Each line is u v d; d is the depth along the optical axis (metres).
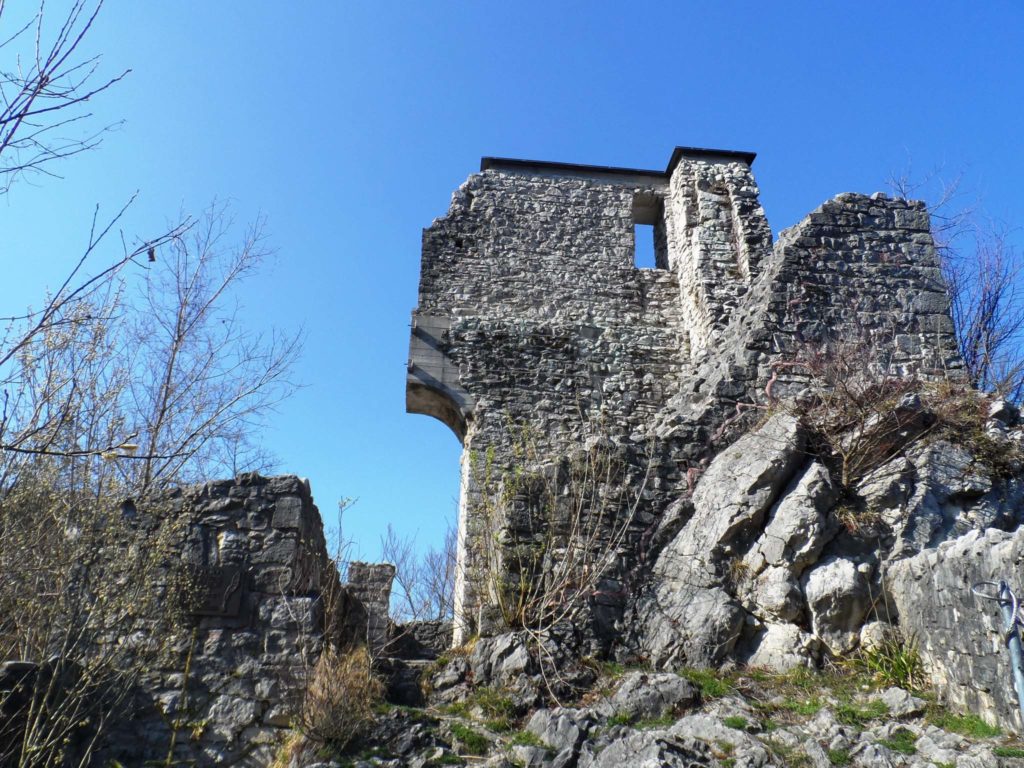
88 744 6.19
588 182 14.42
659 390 12.52
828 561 7.13
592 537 7.79
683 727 5.79
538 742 5.96
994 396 8.54
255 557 7.11
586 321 13.11
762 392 9.16
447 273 13.22
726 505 7.73
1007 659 5.15
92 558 6.88
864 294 10.02
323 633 6.93
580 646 7.15
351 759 5.80
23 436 5.57
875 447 7.87
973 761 4.79
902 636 6.62
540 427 11.85
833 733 5.46
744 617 7.06
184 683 6.56
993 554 5.44
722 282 12.61
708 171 14.11
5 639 6.59
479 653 7.04
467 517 10.64
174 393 10.67
